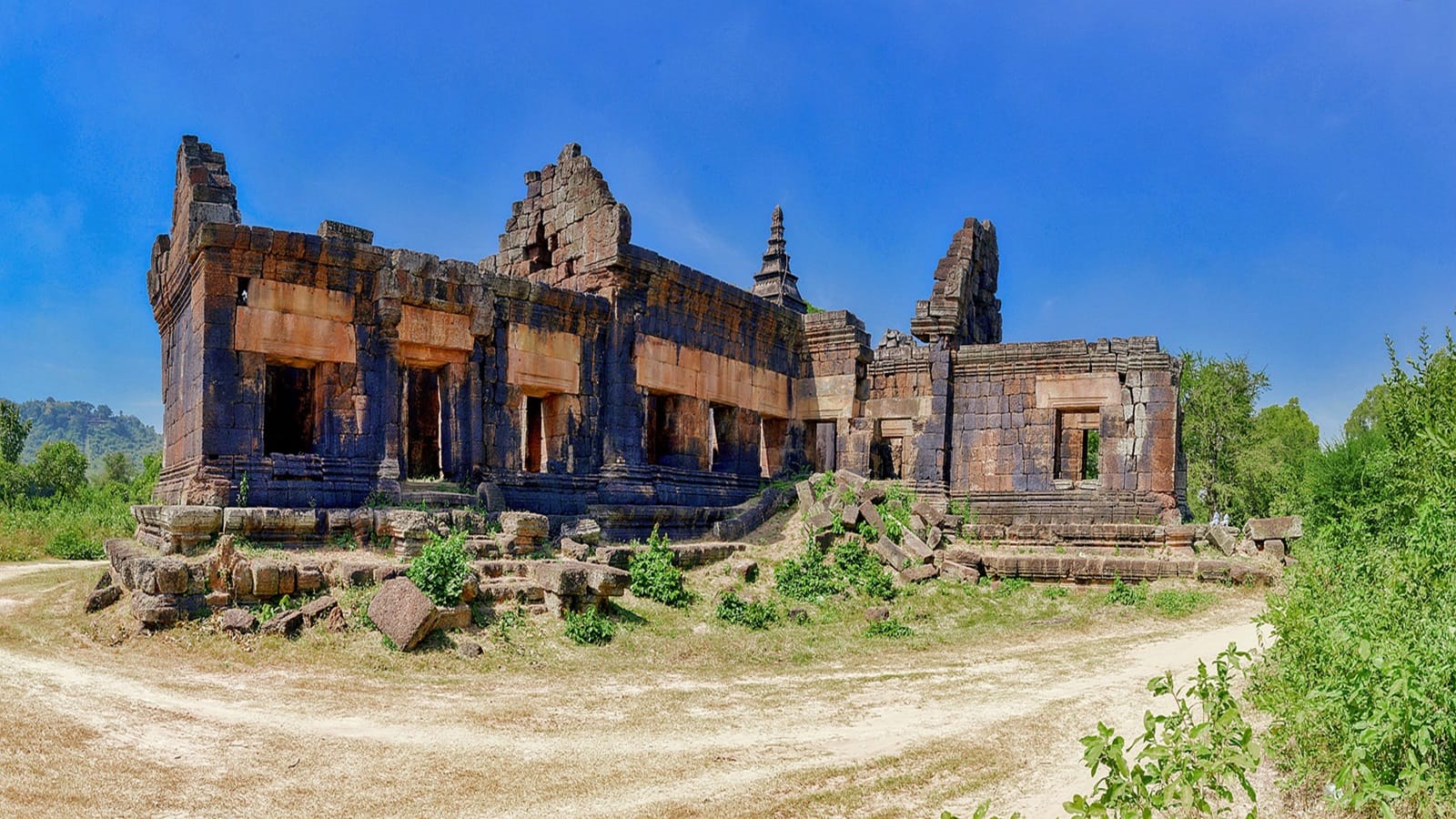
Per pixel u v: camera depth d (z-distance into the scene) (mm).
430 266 22141
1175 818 8758
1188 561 24547
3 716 10805
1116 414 29672
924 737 12305
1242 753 8305
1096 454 49656
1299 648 10359
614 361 26141
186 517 17016
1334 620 10000
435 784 9930
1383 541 16234
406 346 22156
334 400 20703
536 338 24656
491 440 23328
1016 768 10961
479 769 10453
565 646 16578
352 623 15430
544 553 20469
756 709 13812
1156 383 29375
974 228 34406
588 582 17984
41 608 17406
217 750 10469
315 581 16188
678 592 20438
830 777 10562
